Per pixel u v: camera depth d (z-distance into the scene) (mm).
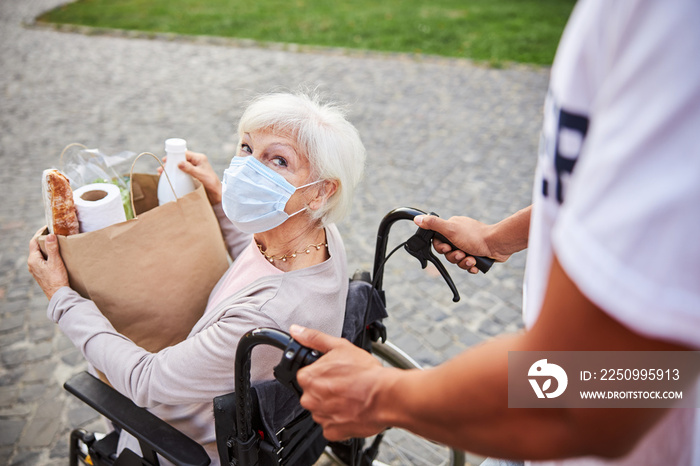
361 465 1821
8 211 3875
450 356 2730
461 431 578
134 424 1283
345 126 1311
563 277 482
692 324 420
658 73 420
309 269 1273
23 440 2314
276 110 1246
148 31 8250
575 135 544
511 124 5312
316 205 1306
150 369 1270
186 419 1376
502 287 3184
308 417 1366
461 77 6566
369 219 3799
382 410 671
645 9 434
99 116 5410
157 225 1413
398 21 9062
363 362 728
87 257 1324
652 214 417
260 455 1238
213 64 6977
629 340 451
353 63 7035
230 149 4801
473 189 4188
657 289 421
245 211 1283
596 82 510
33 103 5684
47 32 8258
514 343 539
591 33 509
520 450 545
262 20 8992
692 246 412
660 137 418
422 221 1298
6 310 3008
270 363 1228
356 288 1485
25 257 3424
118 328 1419
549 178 600
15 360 2701
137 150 4746
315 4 10266
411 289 3172
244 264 1380
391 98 5895
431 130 5152
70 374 2631
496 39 8133
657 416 494
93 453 1630
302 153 1257
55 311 1355
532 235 678
